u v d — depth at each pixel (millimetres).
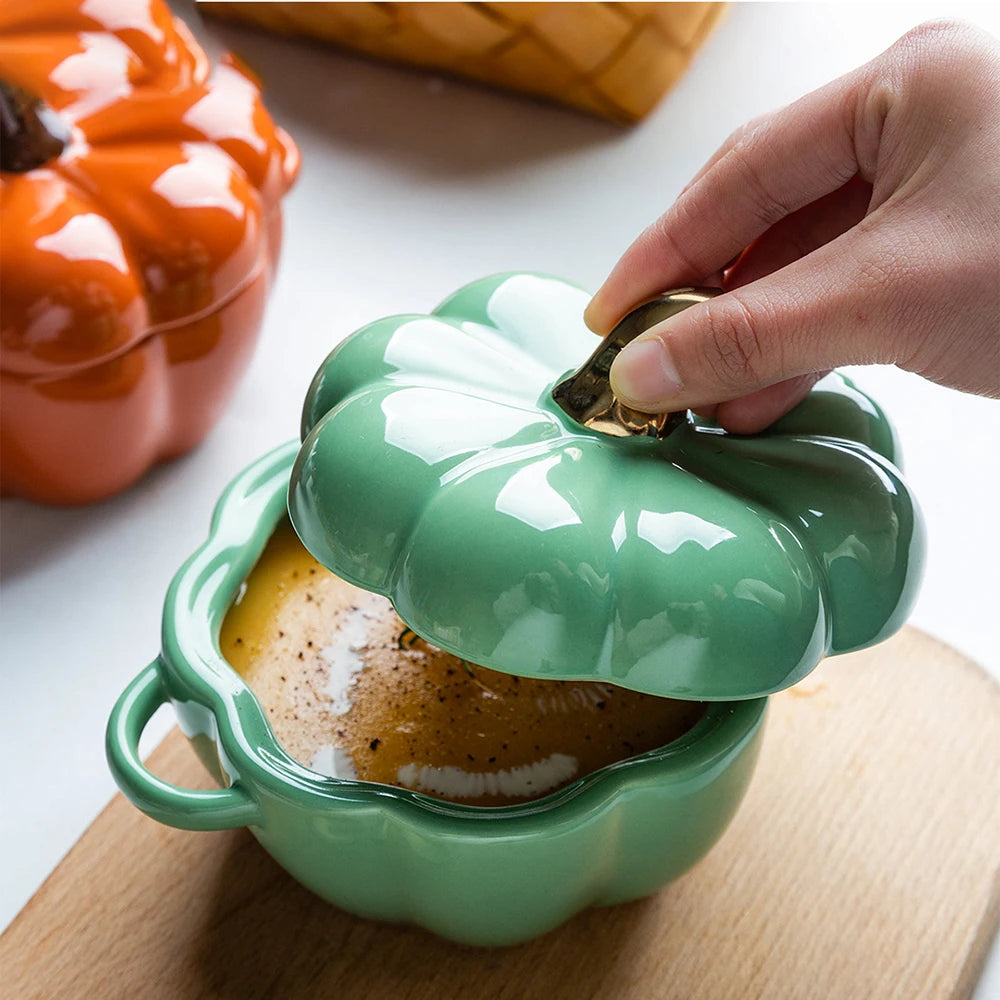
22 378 540
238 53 804
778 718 532
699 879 498
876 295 430
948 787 517
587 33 706
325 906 491
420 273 699
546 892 447
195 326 562
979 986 496
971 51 446
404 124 776
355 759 460
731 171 462
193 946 482
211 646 453
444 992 477
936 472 641
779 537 419
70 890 489
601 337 470
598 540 410
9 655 569
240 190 554
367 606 488
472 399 435
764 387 439
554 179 749
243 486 481
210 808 438
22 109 537
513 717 467
